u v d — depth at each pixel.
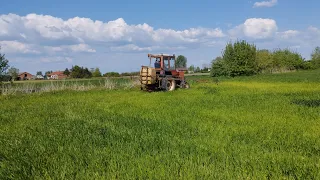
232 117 9.73
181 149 6.12
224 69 48.28
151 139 6.91
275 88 21.80
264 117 9.60
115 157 5.59
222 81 33.88
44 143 6.64
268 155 5.61
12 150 6.22
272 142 6.60
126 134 7.43
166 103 13.58
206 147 6.22
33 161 5.47
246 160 5.32
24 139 7.12
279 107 11.73
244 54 47.28
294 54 68.69
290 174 4.67
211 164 5.11
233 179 4.46
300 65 69.50
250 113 10.45
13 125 8.99
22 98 18.64
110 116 10.12
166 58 22.47
